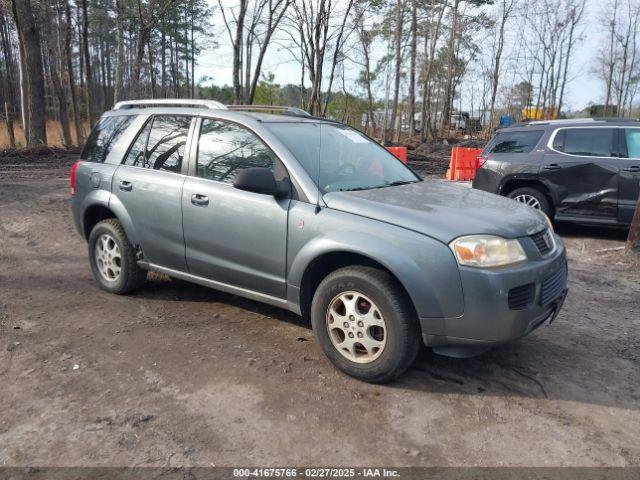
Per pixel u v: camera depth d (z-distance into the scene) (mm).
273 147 4062
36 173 14609
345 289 3584
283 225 3850
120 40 19281
